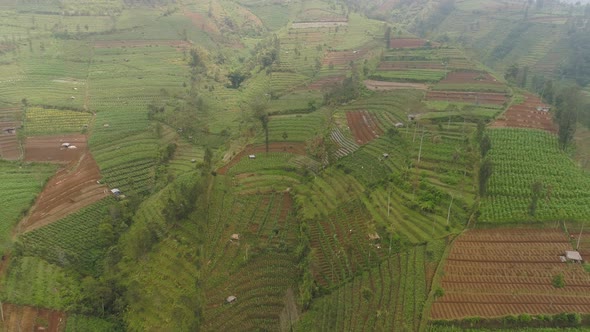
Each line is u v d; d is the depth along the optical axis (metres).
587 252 70.50
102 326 67.12
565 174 89.56
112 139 118.56
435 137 104.00
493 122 115.75
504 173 89.81
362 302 63.22
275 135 117.69
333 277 69.06
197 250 78.38
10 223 85.50
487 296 62.66
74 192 96.81
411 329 57.88
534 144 102.69
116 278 74.56
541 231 75.12
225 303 68.00
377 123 118.81
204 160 104.31
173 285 72.94
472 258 69.38
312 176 95.38
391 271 68.25
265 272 72.94
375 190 88.06
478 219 76.06
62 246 81.38
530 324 58.16
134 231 84.81
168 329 65.44
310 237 77.88
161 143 118.44
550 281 65.19
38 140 116.75
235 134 123.56
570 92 128.25
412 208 81.06
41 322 66.38
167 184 99.69
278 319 64.50
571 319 57.97
